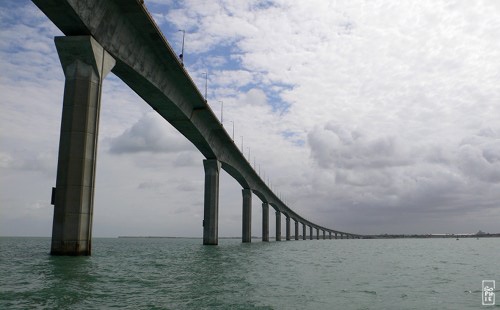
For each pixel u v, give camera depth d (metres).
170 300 13.27
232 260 34.25
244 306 12.59
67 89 27.48
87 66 27.94
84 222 26.41
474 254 54.78
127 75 36.94
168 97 44.56
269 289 16.58
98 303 12.42
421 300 14.70
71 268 21.27
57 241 25.84
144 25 33.16
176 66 41.00
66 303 12.24
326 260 38.12
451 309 13.03
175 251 50.16
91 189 27.20
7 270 20.17
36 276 18.05
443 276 23.59
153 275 20.55
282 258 39.94
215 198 71.56
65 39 27.39
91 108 27.77
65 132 26.81
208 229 71.69
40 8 25.73
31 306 11.70
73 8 25.70
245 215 100.81
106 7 29.14
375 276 23.16
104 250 51.41
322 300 14.20
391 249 77.12
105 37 29.92
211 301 13.28
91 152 27.45
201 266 27.16
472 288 18.12
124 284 16.69
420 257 45.94
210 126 63.16
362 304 13.61
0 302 12.19
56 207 26.11
